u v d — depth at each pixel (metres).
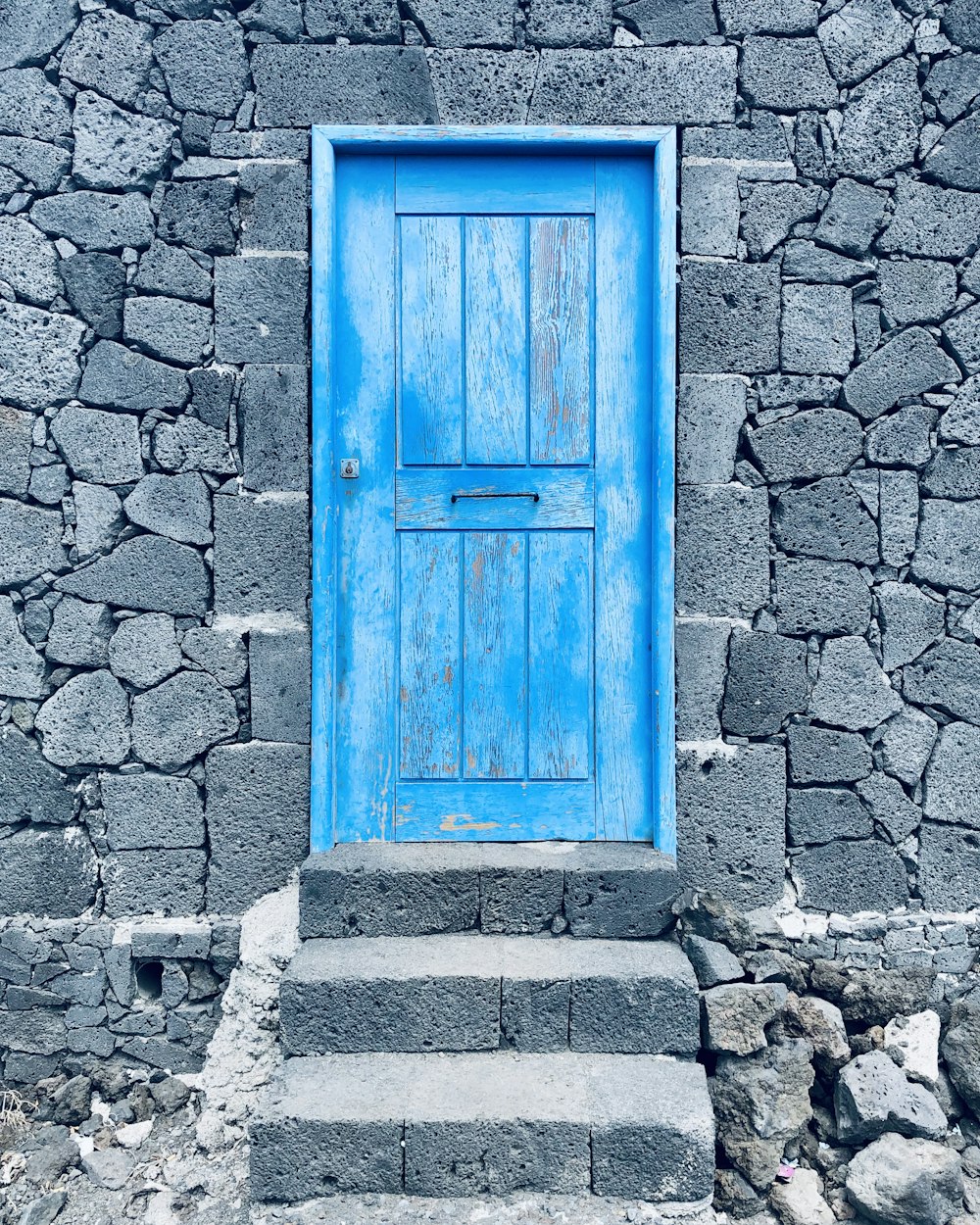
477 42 3.26
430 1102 2.72
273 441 3.28
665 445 3.28
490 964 2.99
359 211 3.32
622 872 3.15
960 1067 3.14
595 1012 2.94
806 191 3.29
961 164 3.30
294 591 3.30
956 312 3.31
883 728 3.32
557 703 3.37
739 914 3.21
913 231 3.30
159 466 3.28
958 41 3.29
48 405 3.26
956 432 3.31
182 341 3.27
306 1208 2.64
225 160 3.27
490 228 3.33
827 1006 3.16
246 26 3.26
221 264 3.26
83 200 3.25
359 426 3.34
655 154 3.28
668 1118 2.67
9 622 3.28
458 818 3.37
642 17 3.27
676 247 3.30
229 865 3.31
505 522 3.36
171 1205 2.89
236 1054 3.12
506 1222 2.61
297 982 2.91
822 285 3.30
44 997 3.30
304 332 3.28
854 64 3.29
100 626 3.29
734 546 3.31
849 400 3.30
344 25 3.26
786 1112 2.93
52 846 3.31
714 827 3.32
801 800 3.32
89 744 3.30
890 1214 2.78
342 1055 2.93
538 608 3.36
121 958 3.29
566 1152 2.67
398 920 3.15
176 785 3.31
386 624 3.36
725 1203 2.87
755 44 3.28
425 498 3.36
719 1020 2.95
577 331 3.34
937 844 3.32
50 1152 3.05
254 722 3.30
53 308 3.26
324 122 3.26
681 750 3.31
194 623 3.31
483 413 3.35
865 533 3.31
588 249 3.33
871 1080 3.00
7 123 3.24
